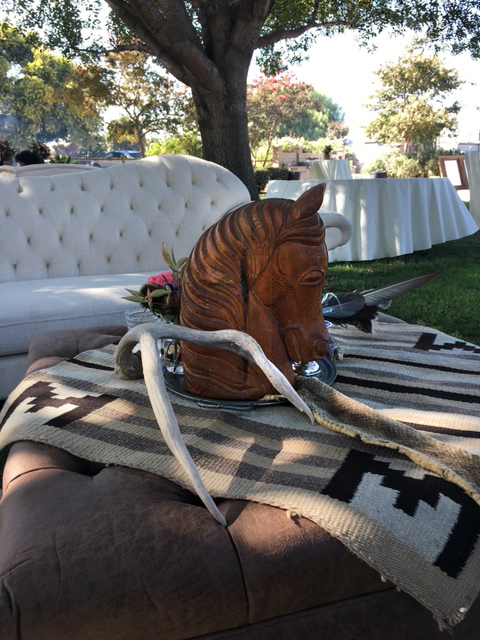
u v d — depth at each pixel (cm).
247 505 101
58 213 332
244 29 559
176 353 156
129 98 1681
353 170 2466
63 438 125
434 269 592
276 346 135
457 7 784
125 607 83
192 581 86
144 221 347
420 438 116
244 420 133
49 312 255
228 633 89
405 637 97
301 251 129
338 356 173
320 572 90
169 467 112
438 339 196
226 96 582
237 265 130
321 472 108
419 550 92
